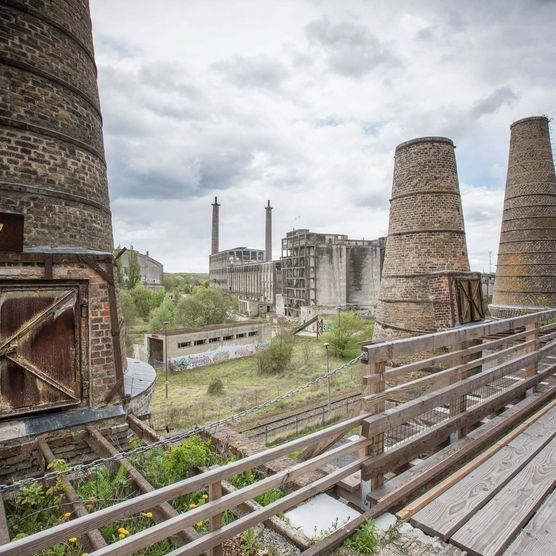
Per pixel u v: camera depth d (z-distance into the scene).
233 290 83.69
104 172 9.10
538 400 5.21
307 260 49.62
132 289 57.47
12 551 1.65
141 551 3.22
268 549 3.01
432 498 3.11
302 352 34.97
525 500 3.11
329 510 3.31
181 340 31.38
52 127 7.41
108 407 6.11
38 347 5.67
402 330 13.21
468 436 4.08
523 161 20.88
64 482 4.16
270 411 20.55
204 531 3.40
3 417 5.38
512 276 21.06
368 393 3.19
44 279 5.74
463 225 13.52
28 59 7.12
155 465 4.77
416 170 13.30
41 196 7.16
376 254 51.03
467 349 4.20
